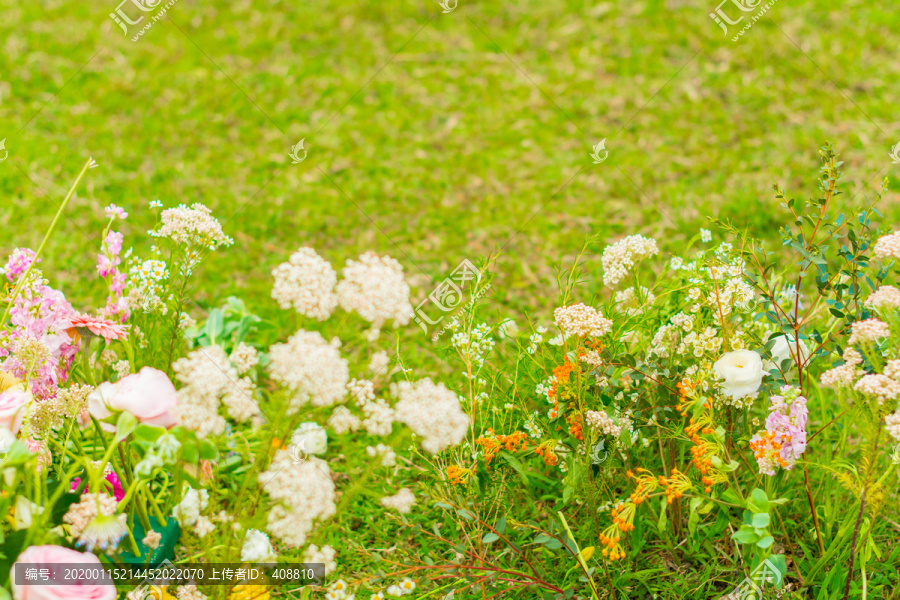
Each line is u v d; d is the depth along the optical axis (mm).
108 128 4594
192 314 3172
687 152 4340
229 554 1641
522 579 1935
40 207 3840
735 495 1722
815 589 1979
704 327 2061
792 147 4258
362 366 2777
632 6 5930
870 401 1677
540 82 5148
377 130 4676
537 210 3955
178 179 4148
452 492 2041
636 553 2023
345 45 5629
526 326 3033
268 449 1643
